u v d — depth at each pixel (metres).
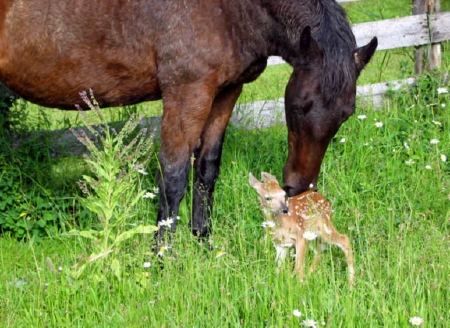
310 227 8.77
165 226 10.20
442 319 7.88
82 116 9.59
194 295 8.38
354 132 13.09
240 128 13.09
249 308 8.22
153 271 9.46
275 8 9.94
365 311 8.16
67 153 12.34
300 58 9.62
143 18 9.93
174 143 10.17
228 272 8.93
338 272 9.08
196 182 11.09
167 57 9.94
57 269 9.60
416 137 12.86
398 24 14.05
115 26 10.00
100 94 10.41
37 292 8.84
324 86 9.38
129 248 9.89
